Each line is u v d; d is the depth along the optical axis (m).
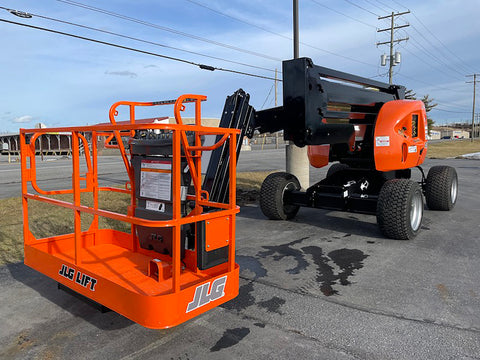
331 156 7.03
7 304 3.69
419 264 4.72
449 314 3.43
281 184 7.00
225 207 3.19
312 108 5.09
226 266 3.46
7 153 47.53
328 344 2.96
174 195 2.68
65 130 3.46
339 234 6.20
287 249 5.41
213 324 3.29
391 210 5.58
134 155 3.88
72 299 3.80
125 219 2.81
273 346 2.94
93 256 3.99
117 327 3.26
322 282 4.20
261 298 3.79
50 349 2.92
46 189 11.18
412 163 6.60
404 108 6.21
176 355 2.83
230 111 4.61
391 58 40.88
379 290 3.96
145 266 3.66
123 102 4.07
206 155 4.02
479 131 110.94
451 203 7.82
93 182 4.19
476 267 4.60
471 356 2.78
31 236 4.00
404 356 2.79
